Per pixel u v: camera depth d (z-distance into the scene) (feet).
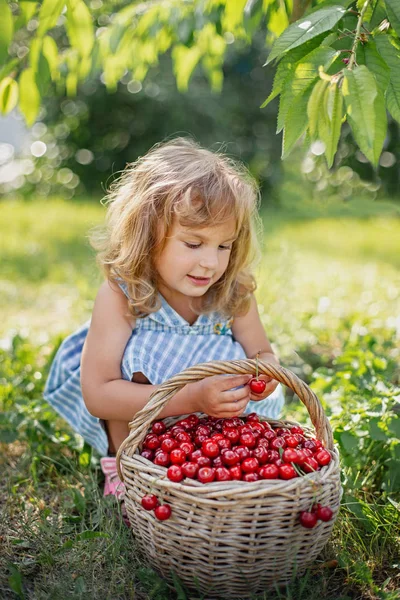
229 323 7.37
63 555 6.04
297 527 5.29
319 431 5.93
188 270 6.38
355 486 6.78
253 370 5.72
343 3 5.22
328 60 4.79
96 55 9.70
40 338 11.84
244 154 35.42
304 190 32.24
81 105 34.30
